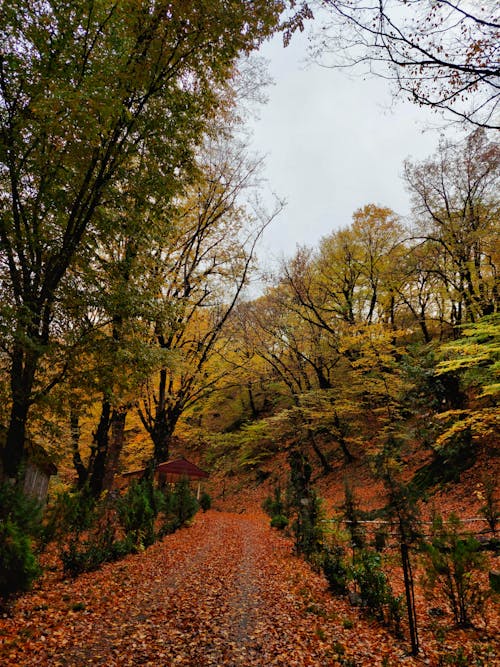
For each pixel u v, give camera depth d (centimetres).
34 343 678
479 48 392
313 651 462
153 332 1094
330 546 925
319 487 2252
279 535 1457
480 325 1248
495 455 1434
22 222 871
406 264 1797
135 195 884
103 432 1568
